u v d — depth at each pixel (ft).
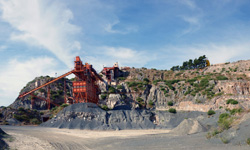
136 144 122.93
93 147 133.69
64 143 145.38
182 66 577.02
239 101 264.93
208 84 344.69
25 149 119.24
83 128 256.52
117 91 419.33
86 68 314.55
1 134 142.61
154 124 284.61
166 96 383.45
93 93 357.00
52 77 510.17
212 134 113.50
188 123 173.27
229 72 429.79
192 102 323.37
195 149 92.84
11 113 302.25
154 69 538.47
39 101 416.46
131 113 299.38
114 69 479.00
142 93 411.75
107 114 290.15
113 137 180.65
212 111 268.00
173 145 107.55
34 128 238.07
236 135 96.89
